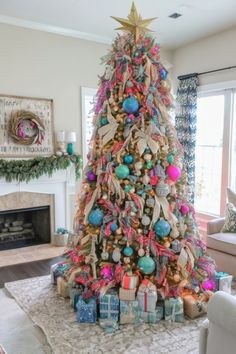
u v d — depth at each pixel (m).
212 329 1.53
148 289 2.41
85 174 2.70
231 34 4.44
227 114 4.70
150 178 2.45
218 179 5.01
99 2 3.55
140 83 2.45
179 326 2.38
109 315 2.39
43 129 4.33
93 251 2.51
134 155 2.44
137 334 2.28
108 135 2.49
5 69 4.06
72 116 4.62
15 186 4.14
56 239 4.40
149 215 2.47
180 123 5.21
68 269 2.82
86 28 4.36
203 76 4.92
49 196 4.46
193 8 3.74
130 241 2.44
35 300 2.80
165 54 5.37
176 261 2.49
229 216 3.51
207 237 3.45
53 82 4.43
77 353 2.07
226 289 2.68
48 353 2.10
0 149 4.06
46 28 4.28
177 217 2.56
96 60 4.75
